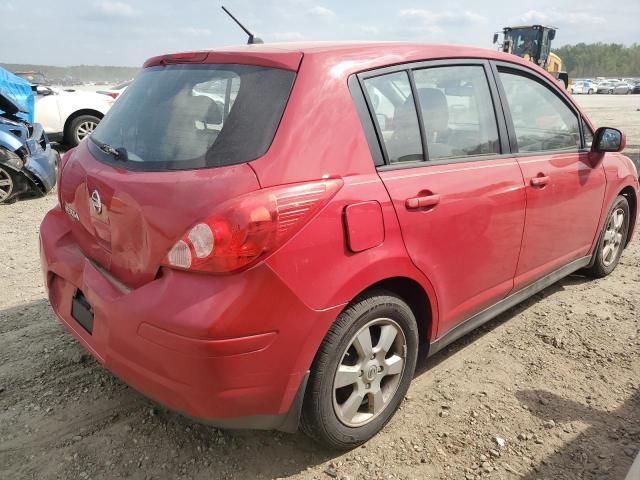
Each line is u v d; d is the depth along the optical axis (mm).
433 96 2697
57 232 2771
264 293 1922
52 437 2508
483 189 2805
